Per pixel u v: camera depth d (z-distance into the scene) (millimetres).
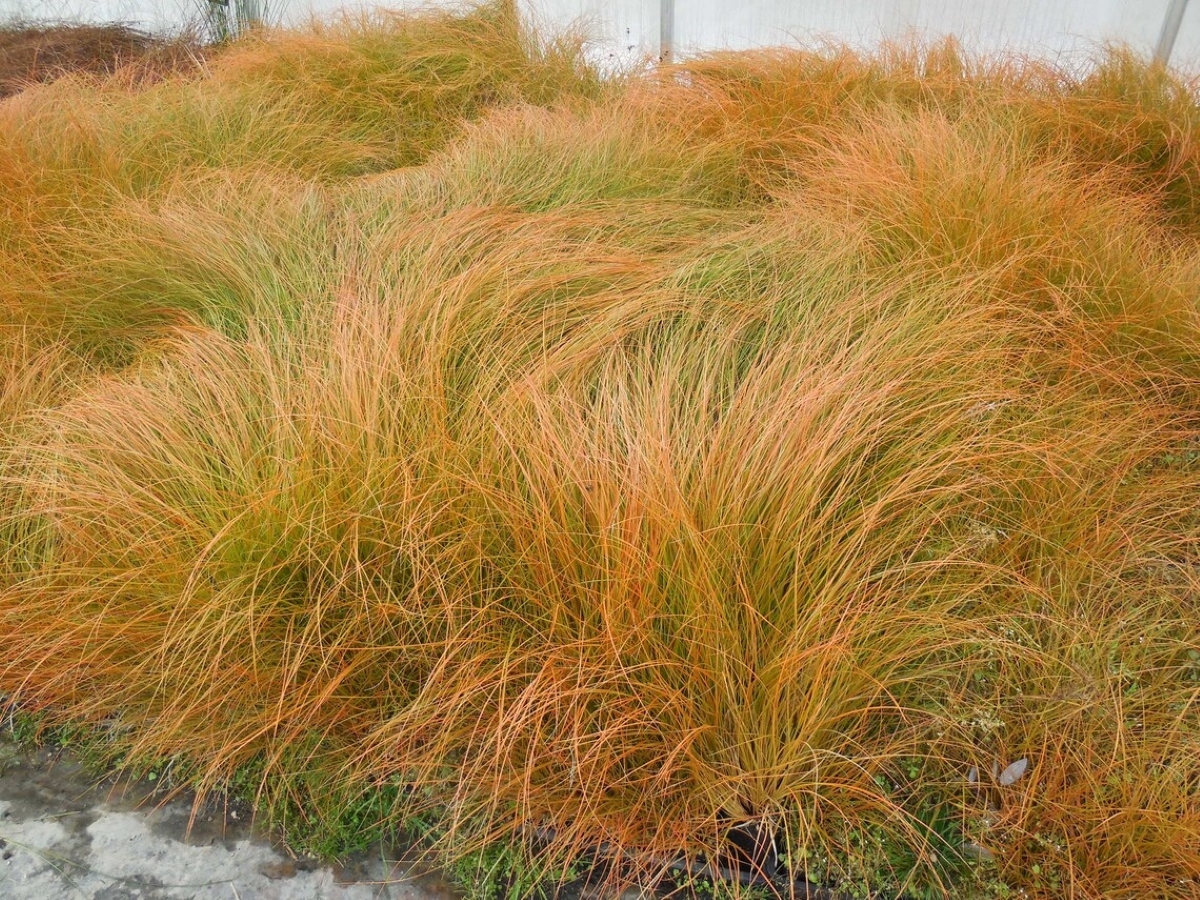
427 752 2045
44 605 2281
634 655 2002
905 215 3684
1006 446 2553
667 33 7453
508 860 1977
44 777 2211
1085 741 1962
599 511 2123
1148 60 5891
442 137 5500
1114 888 1801
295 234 3740
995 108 4801
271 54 6016
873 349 2732
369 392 2531
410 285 3131
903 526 2328
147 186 4414
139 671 2172
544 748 1953
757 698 1992
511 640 2076
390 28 6480
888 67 5672
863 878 1886
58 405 3010
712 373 2693
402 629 2191
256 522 2264
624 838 1896
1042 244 3451
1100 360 3094
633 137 4719
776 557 2127
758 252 3436
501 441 2395
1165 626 2242
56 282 3564
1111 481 2578
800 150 4742
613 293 3160
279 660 2162
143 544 2266
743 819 1906
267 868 1996
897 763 2027
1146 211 4234
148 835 2072
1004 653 2117
